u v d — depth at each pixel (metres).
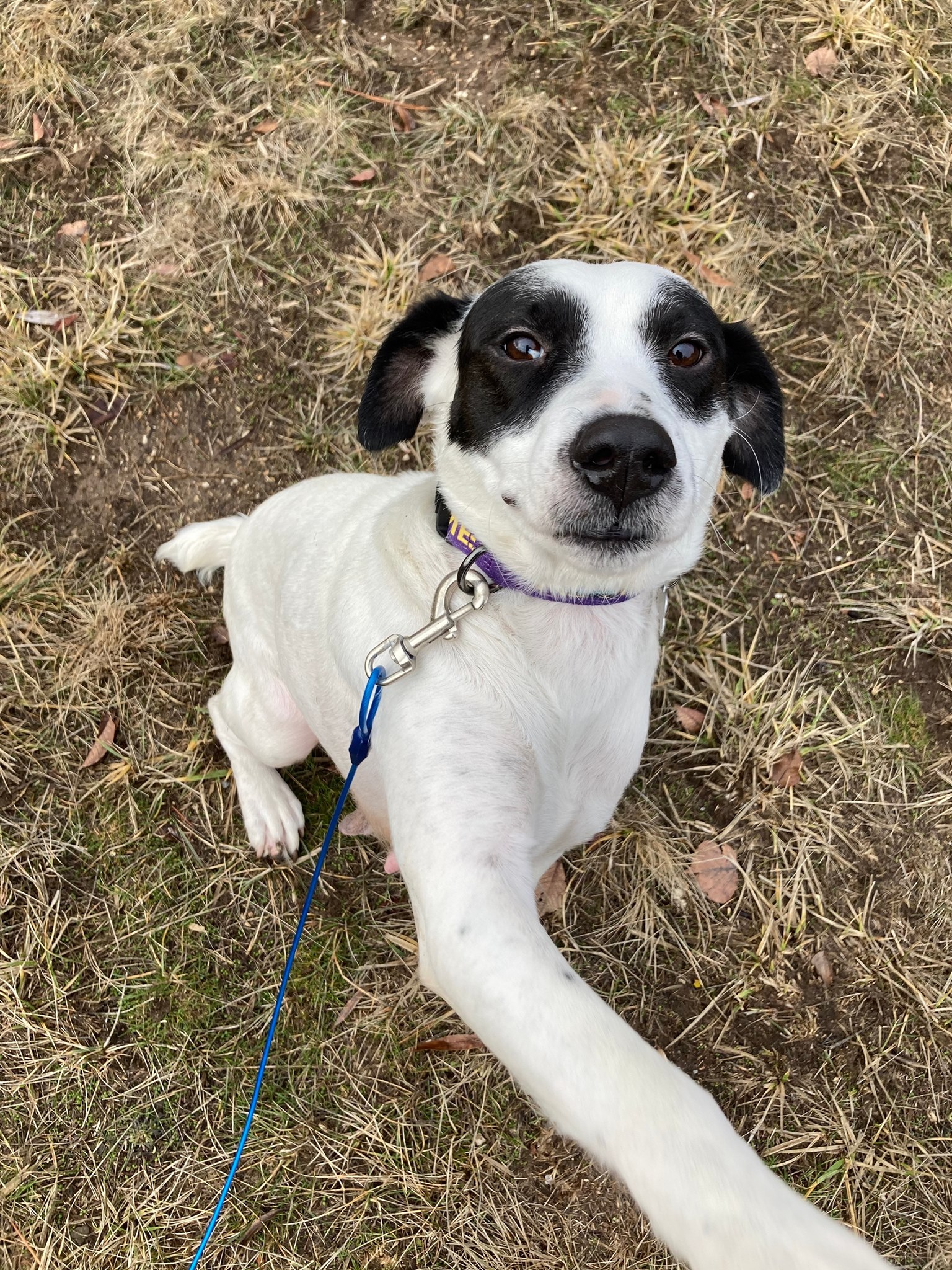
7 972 0.56
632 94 0.72
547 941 0.32
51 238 0.69
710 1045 0.57
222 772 0.61
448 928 0.32
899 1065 0.56
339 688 0.45
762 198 0.71
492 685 0.38
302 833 0.60
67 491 0.66
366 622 0.42
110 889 0.59
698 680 0.63
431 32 0.74
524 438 0.37
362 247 0.70
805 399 0.67
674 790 0.61
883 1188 0.54
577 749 0.42
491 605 0.39
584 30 0.73
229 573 0.57
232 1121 0.55
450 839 0.35
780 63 0.73
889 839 0.60
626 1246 0.53
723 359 0.42
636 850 0.60
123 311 0.68
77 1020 0.56
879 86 0.73
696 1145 0.26
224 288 0.69
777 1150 0.55
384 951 0.58
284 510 0.52
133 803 0.60
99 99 0.72
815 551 0.65
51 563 0.64
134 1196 0.53
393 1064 0.56
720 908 0.59
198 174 0.70
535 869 0.45
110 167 0.71
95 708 0.62
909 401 0.67
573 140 0.71
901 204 0.71
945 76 0.73
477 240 0.70
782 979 0.58
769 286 0.69
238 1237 0.53
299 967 0.58
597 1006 0.30
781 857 0.60
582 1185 0.54
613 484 0.34
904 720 0.62
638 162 0.70
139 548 0.66
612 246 0.69
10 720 0.61
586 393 0.35
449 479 0.41
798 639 0.64
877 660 0.63
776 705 0.62
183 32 0.72
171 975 0.57
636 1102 0.27
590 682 0.41
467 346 0.41
